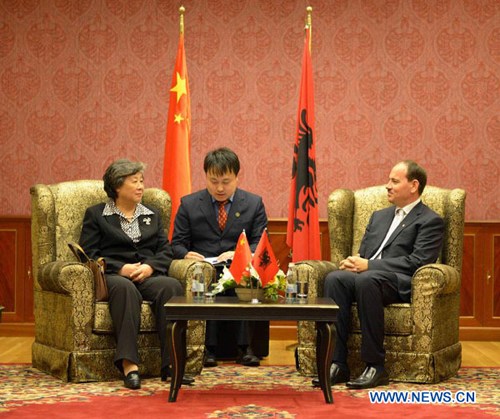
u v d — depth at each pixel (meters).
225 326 5.11
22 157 6.80
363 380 4.21
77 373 4.29
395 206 4.92
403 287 4.44
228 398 3.90
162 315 4.35
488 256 6.42
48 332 4.63
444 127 6.76
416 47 6.77
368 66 6.77
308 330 4.57
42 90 6.80
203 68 6.80
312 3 6.78
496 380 4.54
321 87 6.78
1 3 6.79
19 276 6.44
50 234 4.74
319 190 6.77
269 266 3.96
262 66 6.79
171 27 6.80
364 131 6.78
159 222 4.82
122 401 3.80
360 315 4.29
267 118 6.80
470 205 6.74
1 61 6.79
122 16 6.80
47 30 6.79
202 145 6.81
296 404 3.77
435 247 4.59
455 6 6.75
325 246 6.43
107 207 4.73
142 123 6.81
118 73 6.80
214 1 6.79
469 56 6.74
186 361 4.48
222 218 5.20
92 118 6.81
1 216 6.43
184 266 4.57
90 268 4.36
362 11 6.77
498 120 6.73
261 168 6.80
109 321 4.34
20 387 4.17
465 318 6.42
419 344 4.39
